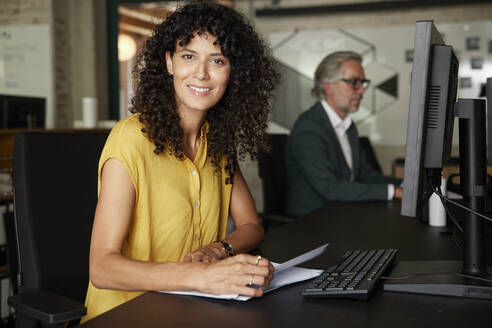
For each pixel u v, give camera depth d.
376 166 4.20
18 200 1.25
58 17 5.12
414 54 0.91
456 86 1.05
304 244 1.44
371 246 1.41
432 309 0.86
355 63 2.82
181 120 1.30
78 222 1.32
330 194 2.44
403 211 0.94
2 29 5.18
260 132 1.46
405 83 4.88
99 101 5.32
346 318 0.82
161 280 0.95
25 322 1.08
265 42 1.45
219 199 1.38
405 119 4.89
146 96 1.25
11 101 3.46
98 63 5.30
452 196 1.74
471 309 0.86
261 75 1.41
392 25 4.88
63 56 5.21
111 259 1.04
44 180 1.28
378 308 0.87
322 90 2.88
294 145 2.62
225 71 1.26
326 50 5.02
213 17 1.22
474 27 4.70
